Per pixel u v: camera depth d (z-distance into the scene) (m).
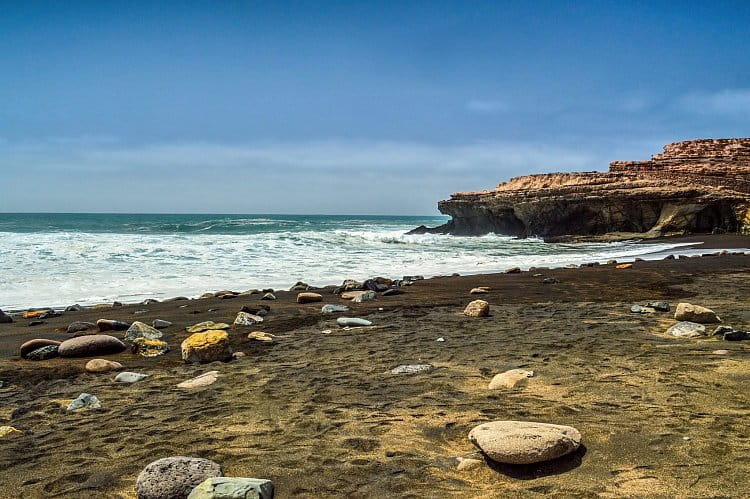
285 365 5.95
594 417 3.93
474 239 44.81
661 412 3.97
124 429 4.14
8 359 6.62
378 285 11.94
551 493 2.88
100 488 3.17
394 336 7.28
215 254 20.53
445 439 3.70
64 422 4.38
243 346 6.99
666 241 34.09
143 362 6.38
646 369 5.16
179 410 4.55
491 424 3.56
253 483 2.85
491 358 5.90
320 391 4.93
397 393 4.79
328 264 19.12
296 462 3.41
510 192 48.88
